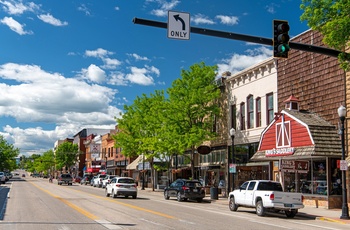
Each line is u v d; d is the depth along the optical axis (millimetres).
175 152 39562
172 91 36625
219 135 38250
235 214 21422
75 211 21172
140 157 59125
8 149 122188
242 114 35125
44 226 14961
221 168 37875
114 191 33344
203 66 37156
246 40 13766
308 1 16844
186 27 13078
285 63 29672
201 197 30938
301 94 27844
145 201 30359
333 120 24844
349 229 15977
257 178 32781
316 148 23344
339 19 15633
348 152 23562
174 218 18422
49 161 150875
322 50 14961
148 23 12898
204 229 14828
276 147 26984
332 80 25078
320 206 24469
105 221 16688
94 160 103250
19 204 25688
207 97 35656
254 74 33469
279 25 13570
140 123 49062
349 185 23438
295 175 27359
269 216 21016
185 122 36531
